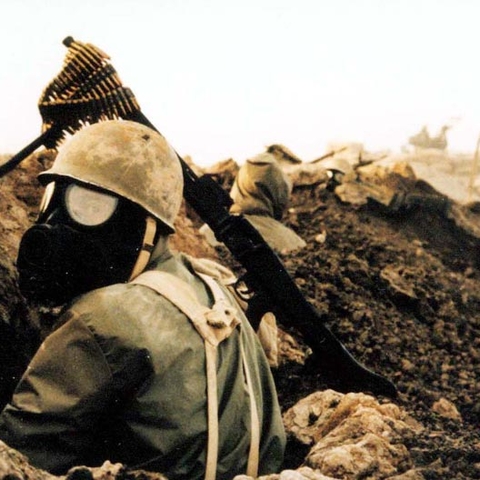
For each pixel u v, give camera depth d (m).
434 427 4.27
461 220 10.20
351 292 6.99
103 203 2.96
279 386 4.60
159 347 2.79
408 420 3.63
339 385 4.12
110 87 3.55
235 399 2.93
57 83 3.55
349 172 10.77
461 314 7.79
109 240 2.96
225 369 2.95
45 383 2.76
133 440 2.78
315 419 3.56
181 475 2.78
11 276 3.64
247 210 7.70
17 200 4.66
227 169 10.98
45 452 2.73
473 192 12.60
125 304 2.82
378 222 9.96
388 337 6.29
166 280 2.97
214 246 7.23
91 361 2.76
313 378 4.67
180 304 2.90
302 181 10.50
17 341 3.57
